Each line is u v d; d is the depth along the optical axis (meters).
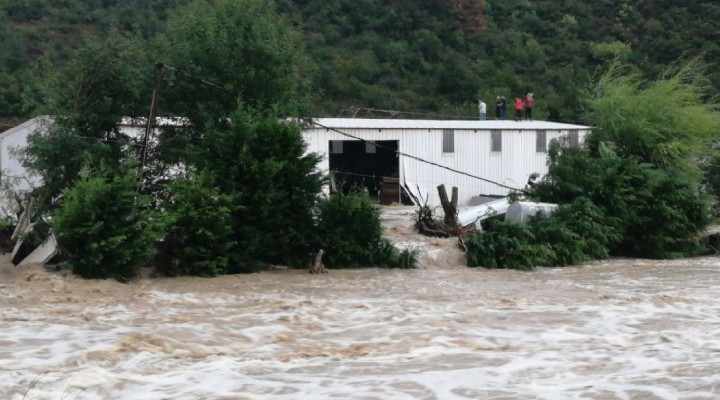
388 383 12.15
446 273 25.36
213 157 25.56
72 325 16.31
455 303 19.39
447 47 77.50
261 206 24.98
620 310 18.34
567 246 27.94
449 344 14.88
